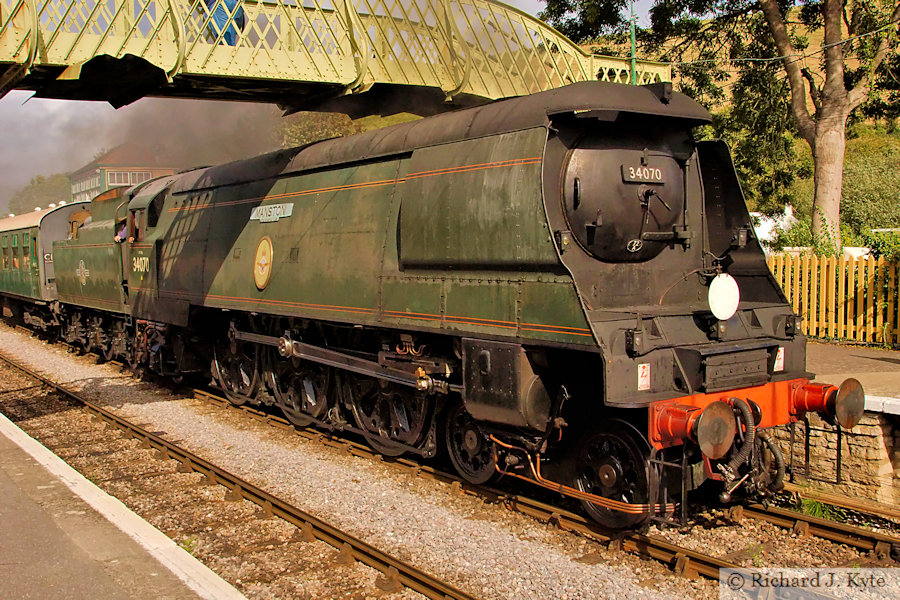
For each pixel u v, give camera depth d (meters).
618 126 6.14
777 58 16.06
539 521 6.06
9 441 7.88
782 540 5.62
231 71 8.02
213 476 7.29
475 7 9.82
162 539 5.25
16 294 21.06
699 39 18.69
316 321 8.52
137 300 12.98
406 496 6.76
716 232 6.96
